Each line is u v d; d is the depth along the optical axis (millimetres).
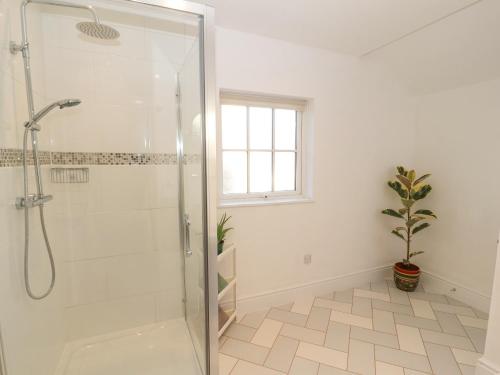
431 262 2457
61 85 1323
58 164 1349
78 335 1470
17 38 1011
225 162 2037
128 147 1480
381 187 2492
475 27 1644
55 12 1268
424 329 1804
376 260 2555
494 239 1978
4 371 898
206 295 1247
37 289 1140
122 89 1434
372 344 1652
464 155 2160
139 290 1579
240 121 2053
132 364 1386
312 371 1438
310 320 1909
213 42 1167
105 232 1481
